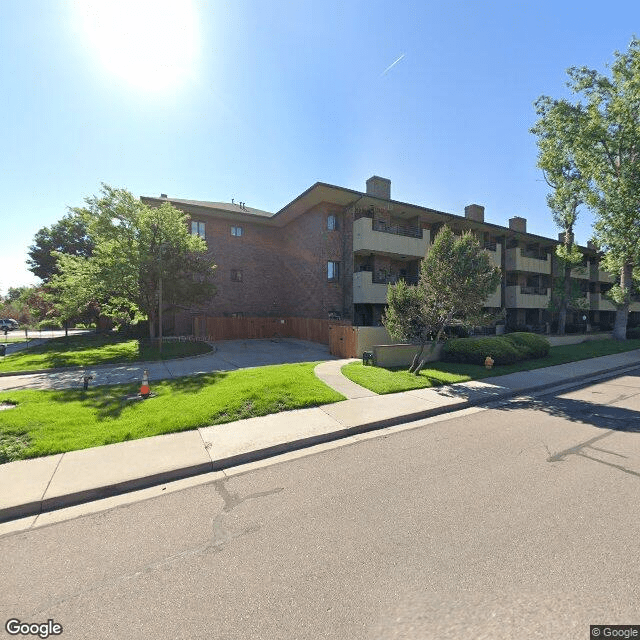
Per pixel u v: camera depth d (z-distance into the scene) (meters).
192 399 7.49
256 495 4.02
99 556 3.00
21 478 4.27
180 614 2.35
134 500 3.98
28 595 2.56
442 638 2.12
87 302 17.39
